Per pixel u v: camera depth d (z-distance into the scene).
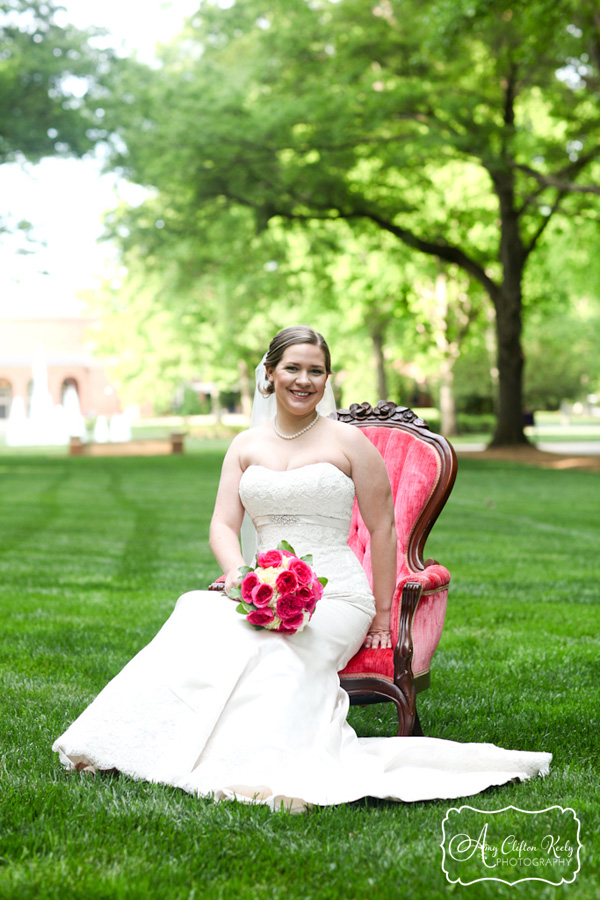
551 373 36.66
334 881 2.49
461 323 36.84
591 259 31.72
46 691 4.52
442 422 41.31
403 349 40.22
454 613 6.53
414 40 21.34
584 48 18.41
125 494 16.86
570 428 54.53
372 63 22.91
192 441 41.81
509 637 5.83
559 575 8.20
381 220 25.61
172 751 3.16
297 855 2.65
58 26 22.52
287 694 3.22
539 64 21.77
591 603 6.98
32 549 9.88
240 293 33.91
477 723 4.07
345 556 3.83
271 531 3.83
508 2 14.81
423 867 2.59
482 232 30.80
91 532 11.40
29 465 25.72
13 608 6.65
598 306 45.03
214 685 3.20
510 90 23.30
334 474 3.78
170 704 3.22
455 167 29.36
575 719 4.14
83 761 3.27
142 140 22.91
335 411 4.53
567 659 5.26
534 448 27.20
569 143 23.31
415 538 4.14
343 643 3.57
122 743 3.21
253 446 3.95
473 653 5.43
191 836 2.77
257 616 3.31
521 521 12.40
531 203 25.22
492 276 33.66
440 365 40.44
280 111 21.83
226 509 3.96
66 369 67.75
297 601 3.34
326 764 3.18
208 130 22.03
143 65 23.02
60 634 5.79
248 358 44.38
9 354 69.12
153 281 30.64
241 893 2.43
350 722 4.19
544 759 3.42
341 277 32.62
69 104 22.64
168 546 10.13
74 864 2.56
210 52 24.98
